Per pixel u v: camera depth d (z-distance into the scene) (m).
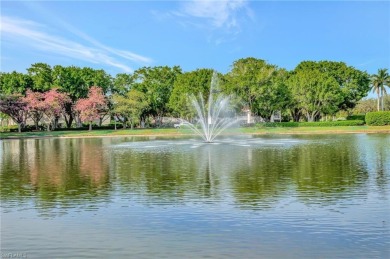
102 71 80.19
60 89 72.88
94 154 28.17
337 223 9.66
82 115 70.31
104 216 10.57
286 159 23.05
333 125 65.38
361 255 7.70
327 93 68.31
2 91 71.06
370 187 13.97
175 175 17.31
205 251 8.00
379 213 10.48
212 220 10.07
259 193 13.15
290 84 72.19
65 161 23.66
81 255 7.92
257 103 67.62
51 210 11.28
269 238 8.68
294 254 7.79
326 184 14.66
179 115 76.00
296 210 10.89
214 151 29.14
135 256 7.81
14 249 8.30
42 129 74.62
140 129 72.81
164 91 79.81
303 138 45.19
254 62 69.56
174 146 34.97
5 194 13.48
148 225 9.73
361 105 118.19
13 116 66.81
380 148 29.80
